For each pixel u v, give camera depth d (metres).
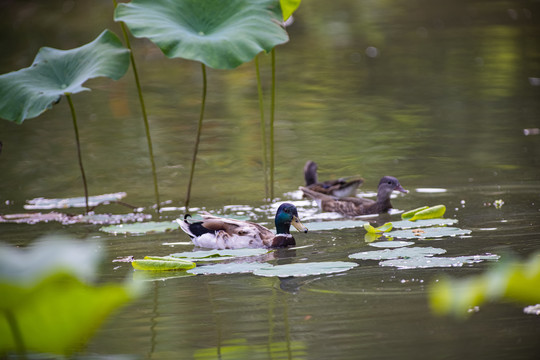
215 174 19.09
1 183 18.67
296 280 10.44
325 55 36.75
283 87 30.05
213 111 26.42
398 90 28.27
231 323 8.65
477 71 31.00
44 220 15.28
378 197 15.40
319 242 12.89
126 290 3.01
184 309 9.30
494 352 7.41
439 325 8.26
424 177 17.66
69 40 38.47
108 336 8.35
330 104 26.58
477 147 20.08
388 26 44.12
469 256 11.05
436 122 23.27
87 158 20.94
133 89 31.12
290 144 21.59
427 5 51.03
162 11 14.60
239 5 15.02
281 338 8.05
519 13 45.97
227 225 13.27
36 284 2.81
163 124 24.72
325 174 18.47
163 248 12.94
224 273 11.05
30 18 46.78
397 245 12.05
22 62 33.09
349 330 8.21
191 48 13.80
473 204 15.02
